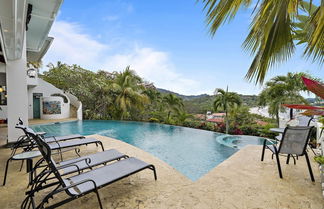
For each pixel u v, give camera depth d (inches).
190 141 318.7
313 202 87.1
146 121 612.1
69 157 160.6
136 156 164.1
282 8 78.4
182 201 89.7
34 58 313.4
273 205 85.2
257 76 91.4
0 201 90.7
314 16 73.4
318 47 75.1
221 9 78.7
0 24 112.9
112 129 448.8
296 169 127.3
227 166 134.7
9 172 125.3
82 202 89.9
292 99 293.1
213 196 93.8
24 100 204.1
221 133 391.5
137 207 85.3
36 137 82.5
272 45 83.7
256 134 356.8
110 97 639.1
